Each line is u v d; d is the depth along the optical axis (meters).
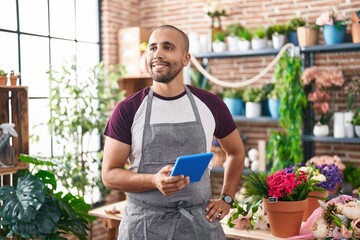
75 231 3.48
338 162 4.15
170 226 1.88
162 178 1.65
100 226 5.12
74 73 4.65
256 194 2.43
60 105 4.43
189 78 4.99
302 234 2.45
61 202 3.27
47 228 3.16
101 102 4.69
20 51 4.32
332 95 4.57
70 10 4.86
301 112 4.27
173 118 1.92
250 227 2.60
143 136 1.89
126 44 5.24
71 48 4.89
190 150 1.92
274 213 2.41
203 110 1.97
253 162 4.66
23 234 3.11
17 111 3.59
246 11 5.06
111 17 5.24
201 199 1.94
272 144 4.40
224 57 5.00
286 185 2.35
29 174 3.28
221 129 2.06
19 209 3.05
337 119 4.31
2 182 3.63
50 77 4.22
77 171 4.37
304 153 4.52
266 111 4.69
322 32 4.62
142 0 5.60
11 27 4.23
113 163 1.89
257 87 4.92
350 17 4.52
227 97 4.79
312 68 4.24
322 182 2.58
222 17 5.19
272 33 4.59
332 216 2.21
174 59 1.80
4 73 3.47
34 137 4.46
